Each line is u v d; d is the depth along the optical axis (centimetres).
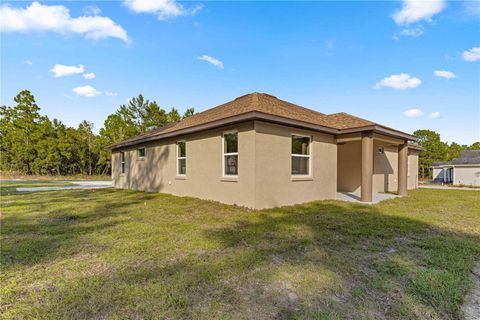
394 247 405
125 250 381
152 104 3081
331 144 959
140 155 1370
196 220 586
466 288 273
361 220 585
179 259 347
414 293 259
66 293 254
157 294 251
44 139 2897
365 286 274
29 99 3012
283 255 363
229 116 725
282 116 718
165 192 1150
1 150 2878
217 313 222
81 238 443
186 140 1005
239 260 338
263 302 241
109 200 931
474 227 539
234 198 775
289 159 798
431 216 645
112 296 247
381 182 1310
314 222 561
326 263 334
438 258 352
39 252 372
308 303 240
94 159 3209
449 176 2852
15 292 259
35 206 790
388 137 1011
